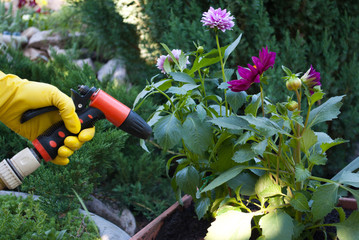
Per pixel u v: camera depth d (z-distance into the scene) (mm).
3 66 2998
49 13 6289
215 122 1239
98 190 2566
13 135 2508
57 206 1972
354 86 2635
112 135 2336
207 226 1580
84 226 1839
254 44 2809
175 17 2951
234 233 1211
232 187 1396
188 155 1567
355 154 2873
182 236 1536
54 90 1266
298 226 1275
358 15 2848
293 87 1151
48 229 1714
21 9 6074
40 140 1234
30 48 5242
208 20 1390
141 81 3699
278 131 1161
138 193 2525
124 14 3453
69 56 4773
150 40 3418
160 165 2592
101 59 5027
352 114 2650
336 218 1531
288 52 2670
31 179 2035
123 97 2748
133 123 1287
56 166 2166
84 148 2209
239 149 1330
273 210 1243
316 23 2838
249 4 2799
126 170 2580
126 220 2459
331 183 1190
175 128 1314
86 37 5164
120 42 3869
